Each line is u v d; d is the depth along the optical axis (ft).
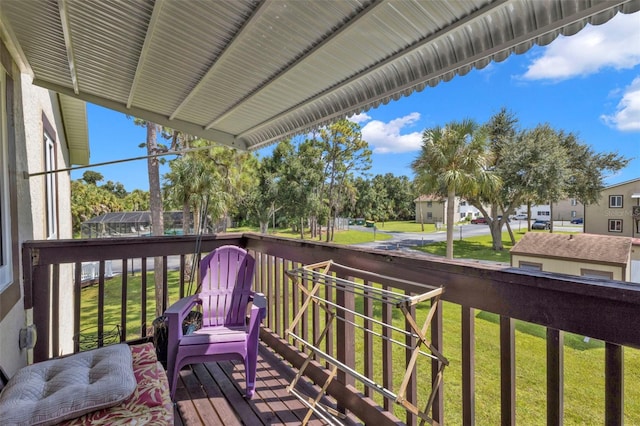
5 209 6.77
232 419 6.13
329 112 9.97
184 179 37.01
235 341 6.91
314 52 7.23
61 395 4.26
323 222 65.82
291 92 9.57
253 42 7.29
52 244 8.03
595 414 8.50
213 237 10.30
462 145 39.65
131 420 4.08
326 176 64.75
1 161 6.72
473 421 4.44
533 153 46.52
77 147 23.30
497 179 45.39
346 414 6.29
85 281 38.70
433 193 43.27
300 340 6.01
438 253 52.13
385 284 5.53
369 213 111.65
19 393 4.41
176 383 6.71
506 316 4.04
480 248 56.18
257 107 10.98
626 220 48.73
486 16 5.24
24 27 7.36
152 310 28.25
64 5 6.41
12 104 7.66
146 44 7.72
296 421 6.08
